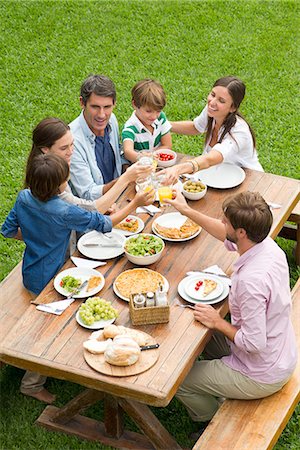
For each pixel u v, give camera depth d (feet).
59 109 24.38
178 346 12.88
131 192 16.97
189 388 14.11
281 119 23.95
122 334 12.86
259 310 12.69
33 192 14.19
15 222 15.34
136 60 26.48
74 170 17.26
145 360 12.59
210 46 27.14
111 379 12.34
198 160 16.94
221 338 15.26
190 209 15.11
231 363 13.65
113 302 13.84
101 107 16.76
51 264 14.99
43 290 14.19
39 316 13.57
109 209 16.26
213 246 15.20
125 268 14.67
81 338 13.14
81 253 15.10
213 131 18.42
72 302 13.85
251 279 12.71
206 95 24.95
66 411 14.60
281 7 29.04
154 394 12.08
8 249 19.34
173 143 22.94
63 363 12.67
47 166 13.87
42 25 28.07
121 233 15.61
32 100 24.77
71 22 28.22
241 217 12.62
